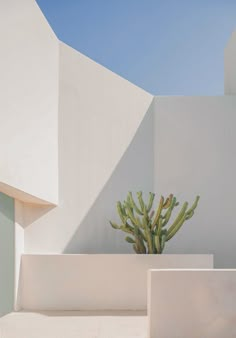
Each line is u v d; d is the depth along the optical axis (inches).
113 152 337.4
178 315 205.8
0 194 260.1
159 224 290.8
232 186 346.9
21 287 284.2
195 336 204.4
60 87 322.0
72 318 256.1
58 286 283.7
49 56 305.4
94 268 285.4
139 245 295.4
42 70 292.5
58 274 285.0
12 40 249.3
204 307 206.4
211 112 357.4
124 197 335.3
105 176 331.6
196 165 349.7
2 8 238.1
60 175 315.0
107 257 287.0
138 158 345.4
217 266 335.0
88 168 325.4
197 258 288.8
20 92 258.8
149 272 210.5
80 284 283.9
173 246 336.2
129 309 282.0
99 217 324.5
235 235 339.6
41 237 303.0
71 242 311.4
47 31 302.8
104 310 280.1
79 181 320.8
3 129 236.2
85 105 330.6
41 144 287.4
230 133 354.3
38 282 284.5
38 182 280.2
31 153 271.4
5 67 240.2
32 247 300.2
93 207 323.6
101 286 283.9
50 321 247.8
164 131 354.3
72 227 313.6
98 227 322.3
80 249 313.4
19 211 290.4
